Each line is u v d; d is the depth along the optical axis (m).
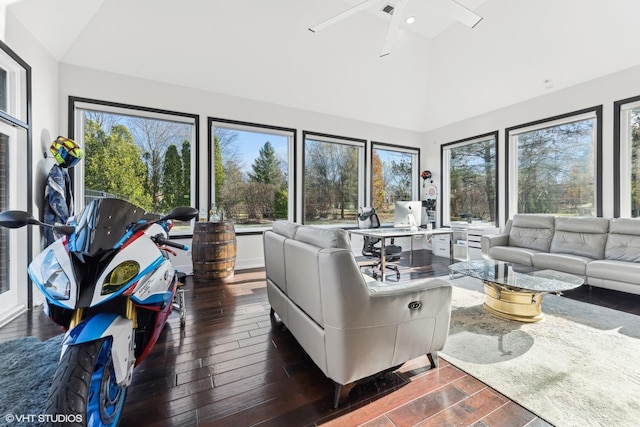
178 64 3.73
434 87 5.25
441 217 6.02
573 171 4.02
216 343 2.00
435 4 2.62
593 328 2.24
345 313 1.31
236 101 4.38
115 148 3.69
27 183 2.63
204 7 3.27
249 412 1.33
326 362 1.41
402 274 4.02
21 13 2.46
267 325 2.31
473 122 5.31
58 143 2.86
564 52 3.61
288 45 3.93
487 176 5.17
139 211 1.40
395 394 1.46
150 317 1.39
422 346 1.58
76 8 2.78
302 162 4.97
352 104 5.16
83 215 1.17
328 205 5.38
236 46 3.75
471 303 2.82
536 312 2.40
